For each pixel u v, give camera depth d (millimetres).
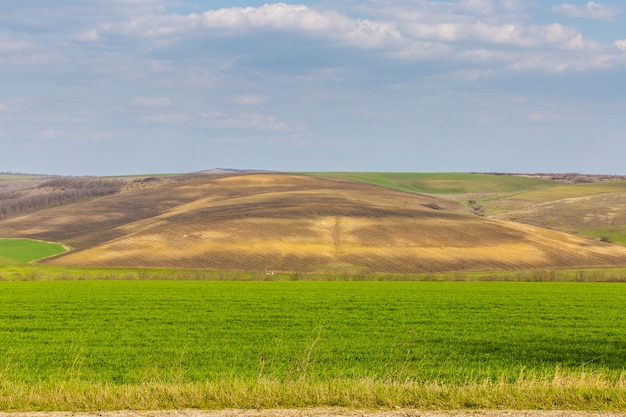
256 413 12977
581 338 27078
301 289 52938
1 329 29578
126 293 48250
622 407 13461
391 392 14086
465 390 14320
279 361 21641
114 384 17594
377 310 37438
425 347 24578
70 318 33531
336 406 13562
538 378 18719
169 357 22375
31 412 13086
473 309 38188
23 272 76312
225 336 27406
